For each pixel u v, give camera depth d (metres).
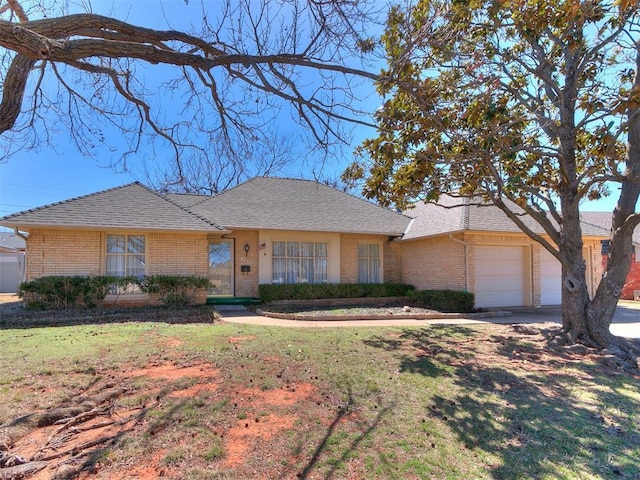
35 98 5.46
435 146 7.40
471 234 14.03
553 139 9.07
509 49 8.20
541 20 6.12
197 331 8.88
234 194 16.84
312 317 11.70
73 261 12.41
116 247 13.00
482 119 6.18
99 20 3.87
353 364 6.37
